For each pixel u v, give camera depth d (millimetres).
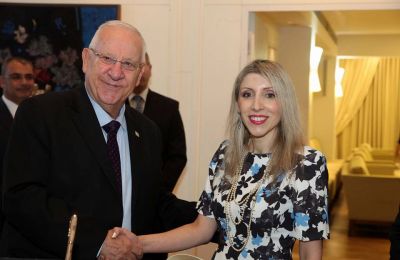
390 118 12734
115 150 2277
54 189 2139
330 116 10695
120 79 2174
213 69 4672
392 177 6957
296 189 1940
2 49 4656
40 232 2039
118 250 2062
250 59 4754
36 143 2131
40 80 4648
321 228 1913
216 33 4652
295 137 2010
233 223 2004
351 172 7277
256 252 1957
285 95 2010
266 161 2043
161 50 4695
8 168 2121
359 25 9000
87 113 2230
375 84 12773
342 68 12125
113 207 2193
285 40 7258
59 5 4621
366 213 7121
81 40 4621
